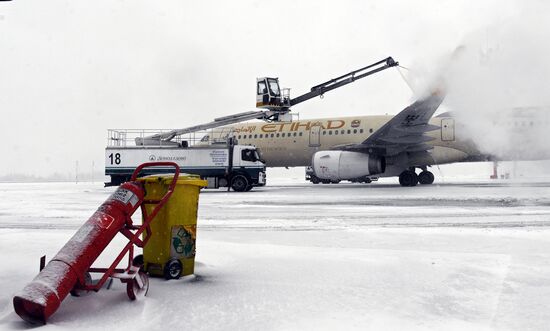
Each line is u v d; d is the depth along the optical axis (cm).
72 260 383
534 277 500
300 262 584
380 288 458
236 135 2984
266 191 2547
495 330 340
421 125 2147
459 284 471
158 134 2831
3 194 2773
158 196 504
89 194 2700
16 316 374
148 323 359
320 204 1562
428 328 344
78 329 345
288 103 2833
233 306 403
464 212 1216
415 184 2700
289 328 346
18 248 681
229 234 855
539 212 1194
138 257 542
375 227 941
